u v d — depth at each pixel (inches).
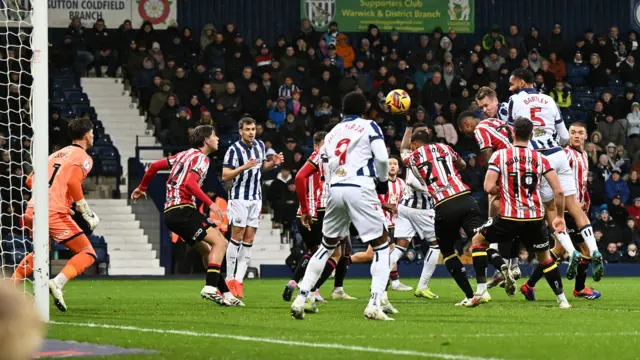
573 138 735.1
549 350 349.1
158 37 1653.5
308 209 579.2
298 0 1823.3
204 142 633.0
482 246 610.2
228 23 1793.8
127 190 1446.9
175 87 1561.3
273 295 834.8
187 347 360.8
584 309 589.9
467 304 614.9
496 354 335.0
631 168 1588.3
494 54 1707.7
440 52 1701.5
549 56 1765.5
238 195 768.3
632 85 1774.1
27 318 101.0
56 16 1713.8
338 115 1556.3
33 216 505.4
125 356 329.7
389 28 1831.9
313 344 368.5
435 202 613.0
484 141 677.3
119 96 1611.7
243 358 323.0
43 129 505.7
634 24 1935.3
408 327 451.8
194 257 1364.4
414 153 624.4
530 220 579.8
